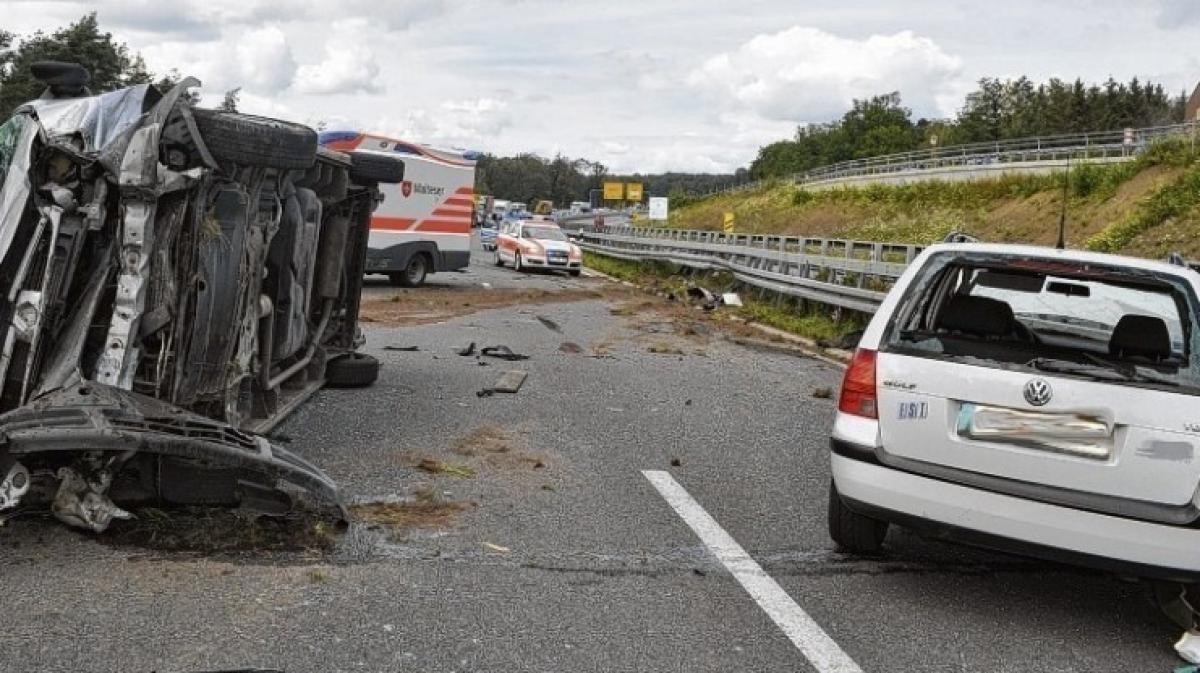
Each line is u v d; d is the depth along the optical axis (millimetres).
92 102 5434
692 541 5867
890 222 55781
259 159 5727
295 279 7730
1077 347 6613
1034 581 5512
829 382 12484
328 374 9984
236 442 5113
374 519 5852
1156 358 5344
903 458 4996
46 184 5082
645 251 35031
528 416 9258
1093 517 4586
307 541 5297
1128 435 4586
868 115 142750
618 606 4805
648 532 5988
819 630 4656
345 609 4535
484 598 4789
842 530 5613
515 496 6574
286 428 8039
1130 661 4523
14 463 4625
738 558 5609
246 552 5105
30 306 4926
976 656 4484
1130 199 38438
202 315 5594
